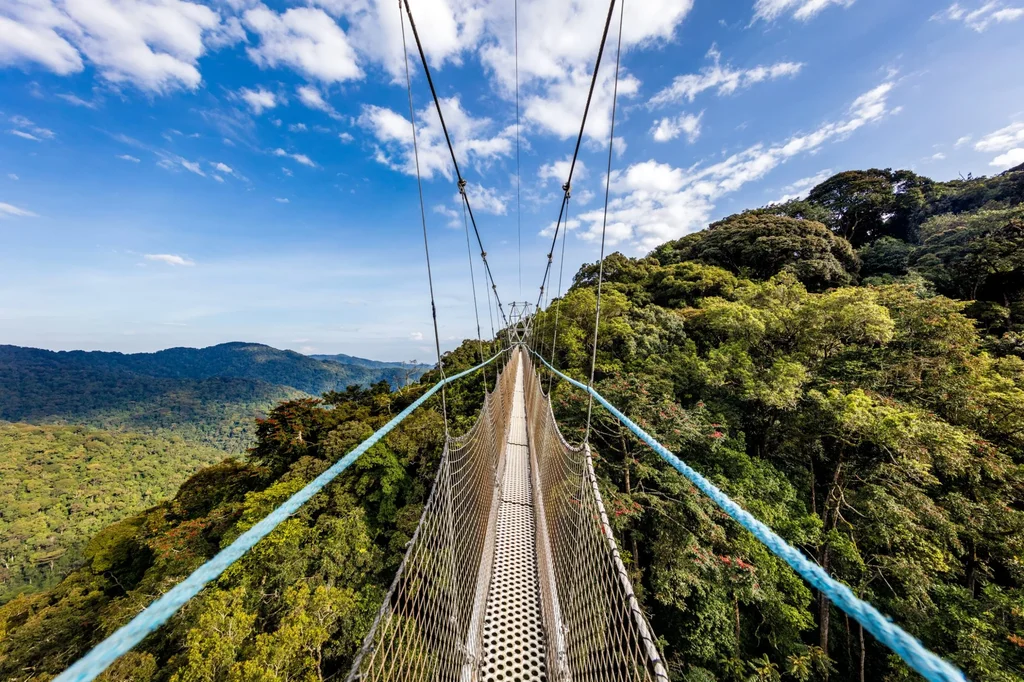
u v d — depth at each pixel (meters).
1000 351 12.67
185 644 8.47
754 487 10.09
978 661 6.90
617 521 9.19
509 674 2.67
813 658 8.50
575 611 2.81
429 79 3.30
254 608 9.40
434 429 15.46
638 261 31.28
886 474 9.55
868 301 11.56
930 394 10.40
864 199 30.61
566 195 4.60
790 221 25.92
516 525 4.64
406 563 2.26
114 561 13.82
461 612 2.95
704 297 21.00
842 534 9.27
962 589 7.95
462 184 4.73
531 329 23.92
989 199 24.34
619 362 14.90
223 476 16.41
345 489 12.74
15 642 10.82
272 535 10.30
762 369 12.59
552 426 5.34
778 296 15.62
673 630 9.50
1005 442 9.54
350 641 9.38
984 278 16.81
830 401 9.88
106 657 0.54
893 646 0.59
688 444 11.30
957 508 8.76
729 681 8.63
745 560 8.95
